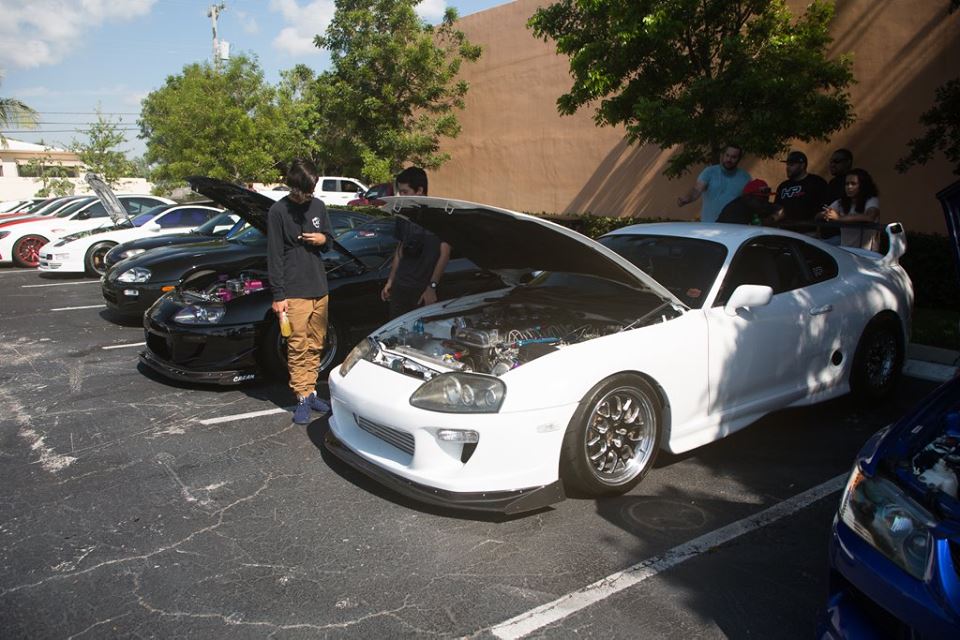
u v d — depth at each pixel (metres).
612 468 3.71
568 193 15.12
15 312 9.11
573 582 2.97
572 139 14.85
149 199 15.05
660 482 3.94
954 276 7.76
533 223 3.73
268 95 21.42
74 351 7.03
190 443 4.55
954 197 2.83
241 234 8.16
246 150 20.17
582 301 4.52
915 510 2.12
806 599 2.87
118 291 7.65
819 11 8.59
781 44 7.79
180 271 7.55
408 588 2.93
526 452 3.35
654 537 3.34
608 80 8.07
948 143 8.22
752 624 2.71
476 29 17.06
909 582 2.03
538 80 15.52
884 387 5.12
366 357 4.12
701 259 4.44
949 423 2.48
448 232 4.55
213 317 5.52
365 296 6.06
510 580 2.99
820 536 3.36
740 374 4.16
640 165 13.43
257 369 5.64
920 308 8.06
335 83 17.06
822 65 7.91
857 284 4.91
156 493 3.84
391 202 4.45
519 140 16.23
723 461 4.23
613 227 12.92
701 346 3.96
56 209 16.59
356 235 6.90
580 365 3.52
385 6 16.39
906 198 9.06
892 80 9.07
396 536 3.36
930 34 8.65
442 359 3.87
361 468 3.74
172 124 20.36
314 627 2.68
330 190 20.30
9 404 5.38
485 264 4.81
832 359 4.71
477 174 17.61
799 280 4.69
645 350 3.73
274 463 4.23
